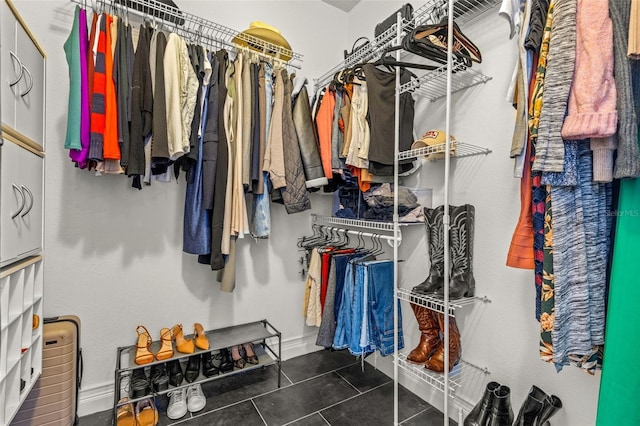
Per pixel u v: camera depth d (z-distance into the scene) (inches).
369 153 64.2
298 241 91.5
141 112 54.6
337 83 71.4
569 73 32.3
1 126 35.1
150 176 58.3
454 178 64.4
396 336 60.5
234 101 66.6
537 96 35.3
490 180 57.7
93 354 65.2
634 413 31.8
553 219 34.4
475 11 59.2
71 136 48.9
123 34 54.1
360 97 67.7
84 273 64.2
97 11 58.2
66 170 62.3
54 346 54.4
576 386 46.6
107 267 66.5
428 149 55.7
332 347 75.3
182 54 58.1
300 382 76.3
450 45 48.8
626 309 32.4
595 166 32.8
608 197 35.5
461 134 63.1
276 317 88.2
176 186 73.8
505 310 55.2
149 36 57.0
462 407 61.5
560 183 33.3
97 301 65.6
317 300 80.8
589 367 36.5
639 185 31.7
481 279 59.0
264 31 73.3
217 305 79.5
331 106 71.6
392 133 66.8
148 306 71.0
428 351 59.9
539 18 37.2
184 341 68.0
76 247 63.4
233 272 68.1
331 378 78.2
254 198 71.4
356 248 85.0
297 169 70.3
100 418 62.7
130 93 53.8
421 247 71.2
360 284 70.2
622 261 32.7
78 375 60.1
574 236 34.2
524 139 39.3
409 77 68.7
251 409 65.7
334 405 67.4
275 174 67.4
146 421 59.4
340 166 71.0
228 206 63.9
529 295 51.9
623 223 32.7
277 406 66.8
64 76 61.5
